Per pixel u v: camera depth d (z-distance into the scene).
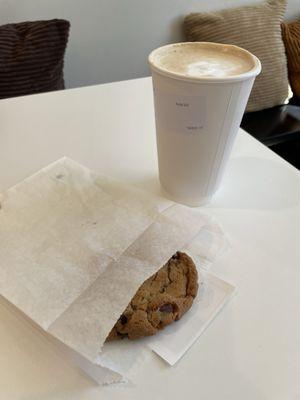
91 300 0.21
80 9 0.73
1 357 0.21
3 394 0.19
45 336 0.22
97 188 0.31
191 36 0.85
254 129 0.85
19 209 0.28
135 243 0.25
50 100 0.47
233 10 0.85
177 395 0.19
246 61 0.28
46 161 0.36
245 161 0.38
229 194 0.34
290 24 0.93
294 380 0.20
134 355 0.21
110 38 0.80
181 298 0.23
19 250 0.25
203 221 0.29
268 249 0.28
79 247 0.25
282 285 0.26
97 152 0.38
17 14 0.69
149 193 0.32
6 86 0.60
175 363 0.21
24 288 0.22
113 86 0.51
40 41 0.60
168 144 0.28
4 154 0.37
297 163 0.81
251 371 0.21
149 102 0.48
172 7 0.83
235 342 0.22
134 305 0.22
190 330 0.22
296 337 0.22
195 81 0.23
